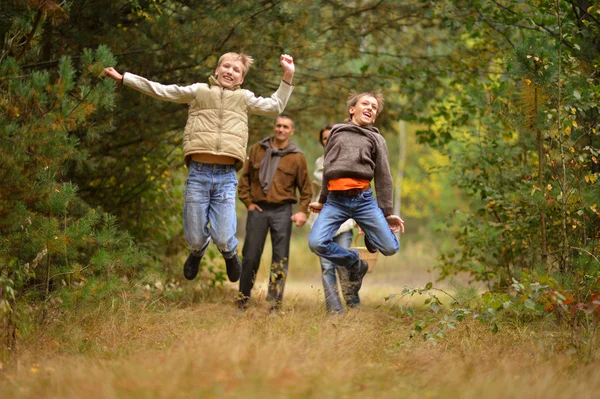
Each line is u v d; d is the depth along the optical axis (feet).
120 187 41.06
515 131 36.29
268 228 35.58
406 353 22.22
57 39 33.58
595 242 28.66
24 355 21.24
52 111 25.09
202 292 41.39
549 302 23.57
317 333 23.44
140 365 17.97
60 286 27.76
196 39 34.17
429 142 44.52
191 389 15.51
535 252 33.17
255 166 35.47
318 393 15.83
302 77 47.60
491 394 16.70
